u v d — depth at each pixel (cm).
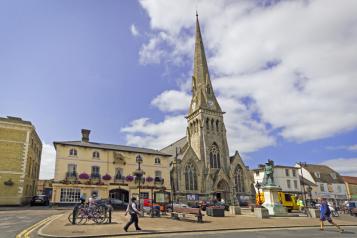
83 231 1307
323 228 1716
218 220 2036
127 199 4003
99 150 4028
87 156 3906
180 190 4838
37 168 4359
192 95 6619
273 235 1356
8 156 3138
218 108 6203
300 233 1459
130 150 4300
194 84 6688
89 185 3725
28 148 3316
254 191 5684
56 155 3694
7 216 1967
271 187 2766
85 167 3838
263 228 1664
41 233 1226
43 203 3462
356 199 6425
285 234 1405
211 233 1405
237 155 5888
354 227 1864
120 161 4125
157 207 2302
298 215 2648
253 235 1346
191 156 5291
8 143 3173
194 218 2159
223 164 5694
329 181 6500
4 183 3041
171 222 1825
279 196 3328
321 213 1659
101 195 3766
